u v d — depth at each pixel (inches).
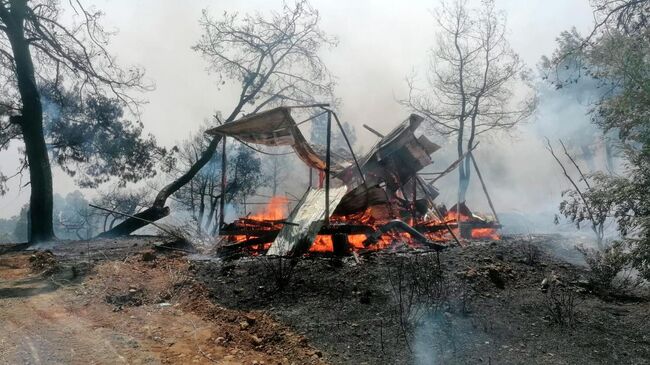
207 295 266.2
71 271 322.3
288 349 195.3
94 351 185.5
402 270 301.3
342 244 361.7
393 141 458.3
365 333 212.8
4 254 462.9
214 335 207.8
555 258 380.2
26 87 669.9
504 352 193.5
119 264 338.6
